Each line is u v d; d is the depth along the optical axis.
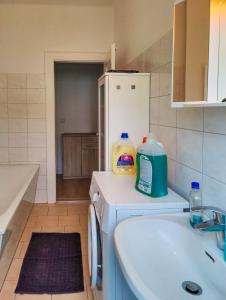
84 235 3.07
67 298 2.09
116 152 2.15
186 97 1.34
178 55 1.38
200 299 1.04
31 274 2.35
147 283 1.09
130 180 1.95
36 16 3.83
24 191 2.55
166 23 1.92
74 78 5.88
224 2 1.10
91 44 3.94
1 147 3.96
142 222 1.37
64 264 2.51
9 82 3.88
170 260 1.27
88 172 5.59
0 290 2.13
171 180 1.88
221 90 1.10
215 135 1.30
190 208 1.39
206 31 1.20
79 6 3.88
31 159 4.01
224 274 1.01
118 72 2.32
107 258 1.46
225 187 1.22
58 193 4.54
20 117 3.94
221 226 1.09
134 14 2.79
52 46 3.88
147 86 2.33
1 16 3.79
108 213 1.46
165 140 1.98
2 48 3.82
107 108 2.31
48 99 3.93
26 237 3.00
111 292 1.46
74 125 5.98
